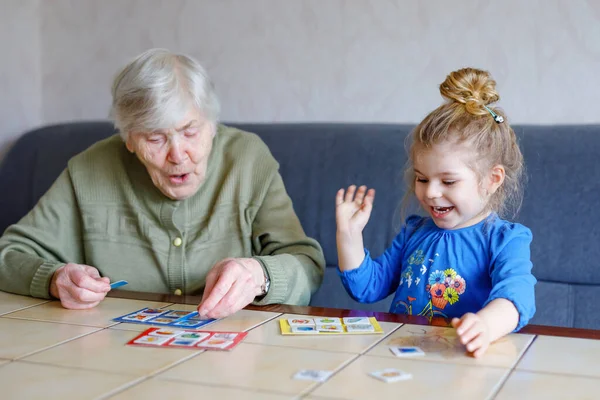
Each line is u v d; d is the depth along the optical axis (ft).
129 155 5.41
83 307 4.07
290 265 4.51
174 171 4.85
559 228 6.19
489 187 4.41
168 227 5.26
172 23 8.52
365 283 4.71
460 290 4.41
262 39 8.12
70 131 8.02
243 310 4.00
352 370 2.88
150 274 5.28
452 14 7.38
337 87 7.87
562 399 2.57
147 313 3.92
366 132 7.07
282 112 8.12
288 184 7.06
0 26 8.67
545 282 6.24
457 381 2.76
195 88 4.73
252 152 5.50
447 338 3.37
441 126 4.26
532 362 3.01
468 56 7.36
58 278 4.16
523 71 7.19
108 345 3.27
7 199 7.97
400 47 7.59
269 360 3.02
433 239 4.62
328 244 6.88
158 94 4.57
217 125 5.60
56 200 5.42
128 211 5.34
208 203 5.35
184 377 2.80
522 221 6.28
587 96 7.02
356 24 7.73
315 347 3.21
